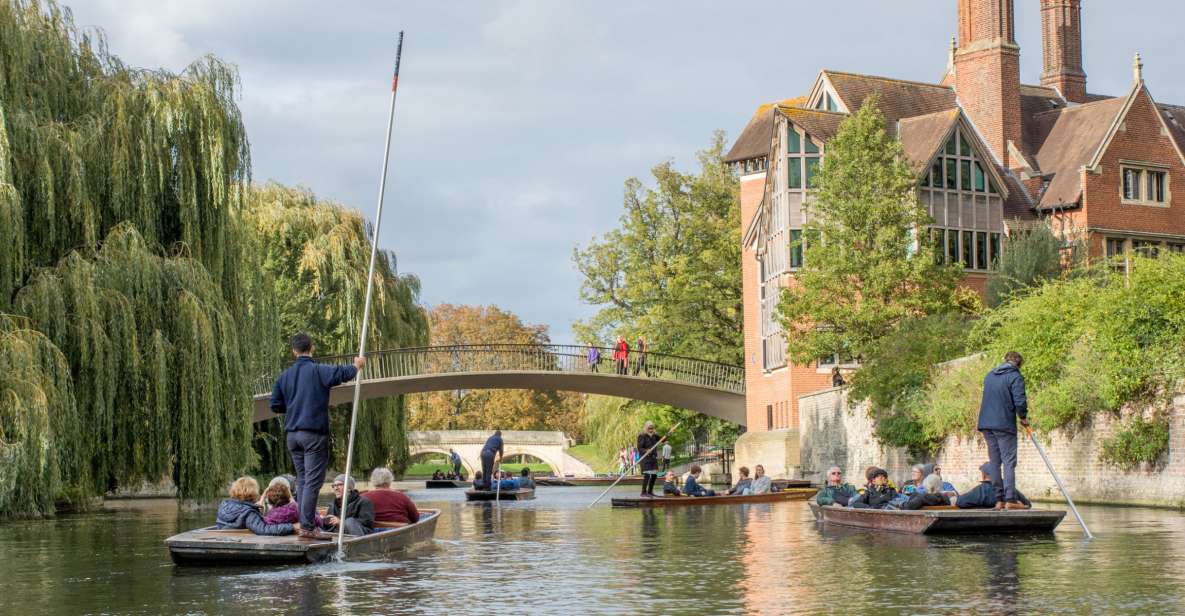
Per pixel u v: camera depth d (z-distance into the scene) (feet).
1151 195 157.17
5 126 74.18
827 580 37.63
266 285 108.37
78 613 32.89
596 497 116.37
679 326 190.60
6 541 59.11
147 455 79.20
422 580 39.09
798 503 93.71
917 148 150.10
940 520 52.65
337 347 140.36
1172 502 74.43
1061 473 85.92
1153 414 76.43
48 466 71.51
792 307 129.29
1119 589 34.40
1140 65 159.94
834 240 128.57
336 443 142.61
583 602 33.76
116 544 56.90
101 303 77.20
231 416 82.53
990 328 101.35
